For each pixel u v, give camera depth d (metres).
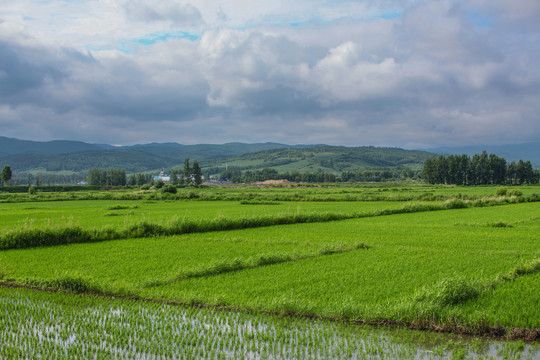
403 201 71.31
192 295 13.85
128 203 75.44
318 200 74.56
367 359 9.51
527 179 176.12
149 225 29.25
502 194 76.62
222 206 62.53
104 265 19.27
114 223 37.47
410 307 11.75
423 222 37.94
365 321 11.66
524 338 10.41
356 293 13.98
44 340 10.93
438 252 21.62
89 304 13.71
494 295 13.35
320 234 29.42
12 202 81.38
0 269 17.70
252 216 35.03
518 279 15.46
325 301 13.20
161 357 9.80
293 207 58.59
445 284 13.02
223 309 12.95
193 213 48.81
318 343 10.38
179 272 17.14
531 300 12.77
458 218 41.69
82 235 26.59
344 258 20.11
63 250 23.31
